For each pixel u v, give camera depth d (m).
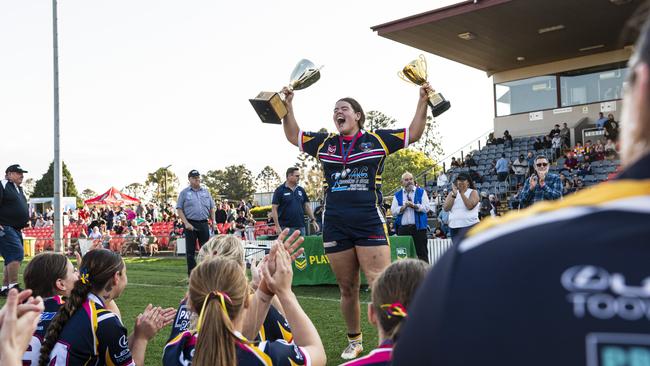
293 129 4.71
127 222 23.70
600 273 0.61
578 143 20.52
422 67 4.43
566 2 17.08
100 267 3.27
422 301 0.72
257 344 2.31
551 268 0.63
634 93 0.69
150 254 20.05
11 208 7.97
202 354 2.16
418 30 19.31
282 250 2.43
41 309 1.60
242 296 2.43
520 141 23.11
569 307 0.61
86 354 3.10
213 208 10.13
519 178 20.47
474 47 21.36
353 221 4.47
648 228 0.62
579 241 0.64
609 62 22.39
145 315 3.47
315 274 9.41
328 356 4.76
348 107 4.55
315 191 61.59
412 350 0.70
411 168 46.69
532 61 23.52
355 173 4.49
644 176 0.66
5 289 8.01
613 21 18.89
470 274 0.67
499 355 0.62
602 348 0.59
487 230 0.72
